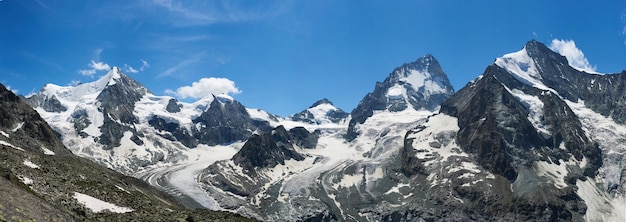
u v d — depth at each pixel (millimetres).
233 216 98188
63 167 113375
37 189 76562
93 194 86500
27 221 52031
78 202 78688
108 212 79062
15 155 101688
